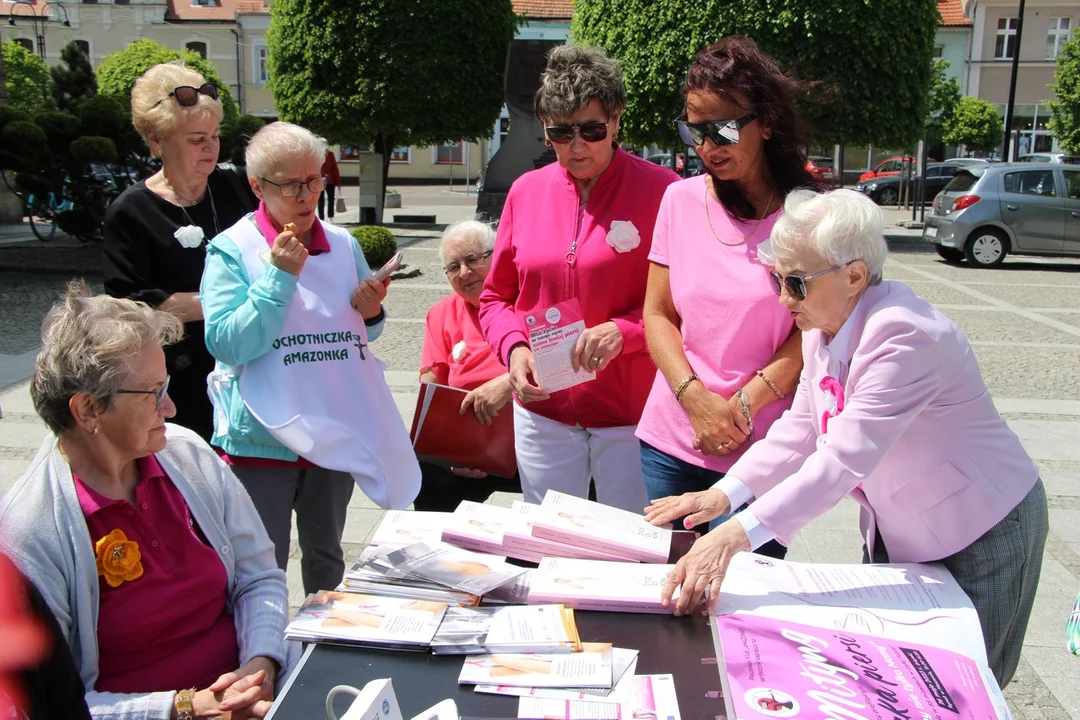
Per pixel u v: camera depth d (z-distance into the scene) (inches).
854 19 648.4
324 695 65.8
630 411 118.7
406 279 491.2
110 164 523.5
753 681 66.0
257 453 108.4
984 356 338.3
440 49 757.3
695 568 75.2
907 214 998.4
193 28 1664.6
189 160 118.4
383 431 111.9
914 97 681.0
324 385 107.4
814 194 84.0
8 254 545.0
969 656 70.9
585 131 108.7
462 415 127.6
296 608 143.0
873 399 77.7
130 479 84.0
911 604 77.6
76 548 77.6
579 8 768.3
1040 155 970.1
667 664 68.6
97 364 76.0
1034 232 570.6
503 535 86.6
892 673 68.0
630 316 116.3
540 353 109.7
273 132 106.1
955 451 82.0
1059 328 394.0
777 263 81.8
